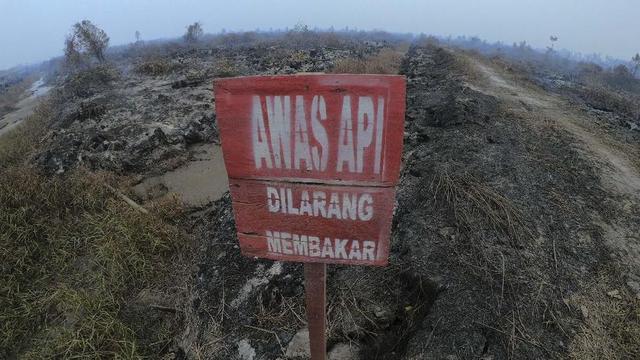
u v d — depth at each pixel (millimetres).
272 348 3664
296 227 2324
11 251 5891
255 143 2152
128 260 5398
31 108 18609
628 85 22500
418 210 4574
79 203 6863
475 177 4996
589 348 3205
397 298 3779
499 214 4363
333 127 2033
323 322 2641
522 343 3172
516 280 3648
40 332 4953
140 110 10547
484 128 6559
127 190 7391
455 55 15773
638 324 3422
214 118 10008
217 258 4934
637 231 4480
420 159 5746
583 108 9273
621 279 3826
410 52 22875
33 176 7387
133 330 4566
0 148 10242
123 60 22750
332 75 1938
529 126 7031
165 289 5062
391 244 4227
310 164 2137
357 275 3980
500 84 11031
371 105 1955
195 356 3945
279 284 4129
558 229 4312
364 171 2098
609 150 6562
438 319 3338
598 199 4922
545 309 3441
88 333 4438
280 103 2039
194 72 14461
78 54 20188
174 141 9062
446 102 7988
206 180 7996
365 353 3525
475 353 3096
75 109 11250
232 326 4035
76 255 5969
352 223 2242
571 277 3773
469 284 3594
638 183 5473
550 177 5250
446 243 4043
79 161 8336
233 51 21375
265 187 2250
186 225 6199
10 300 5293
